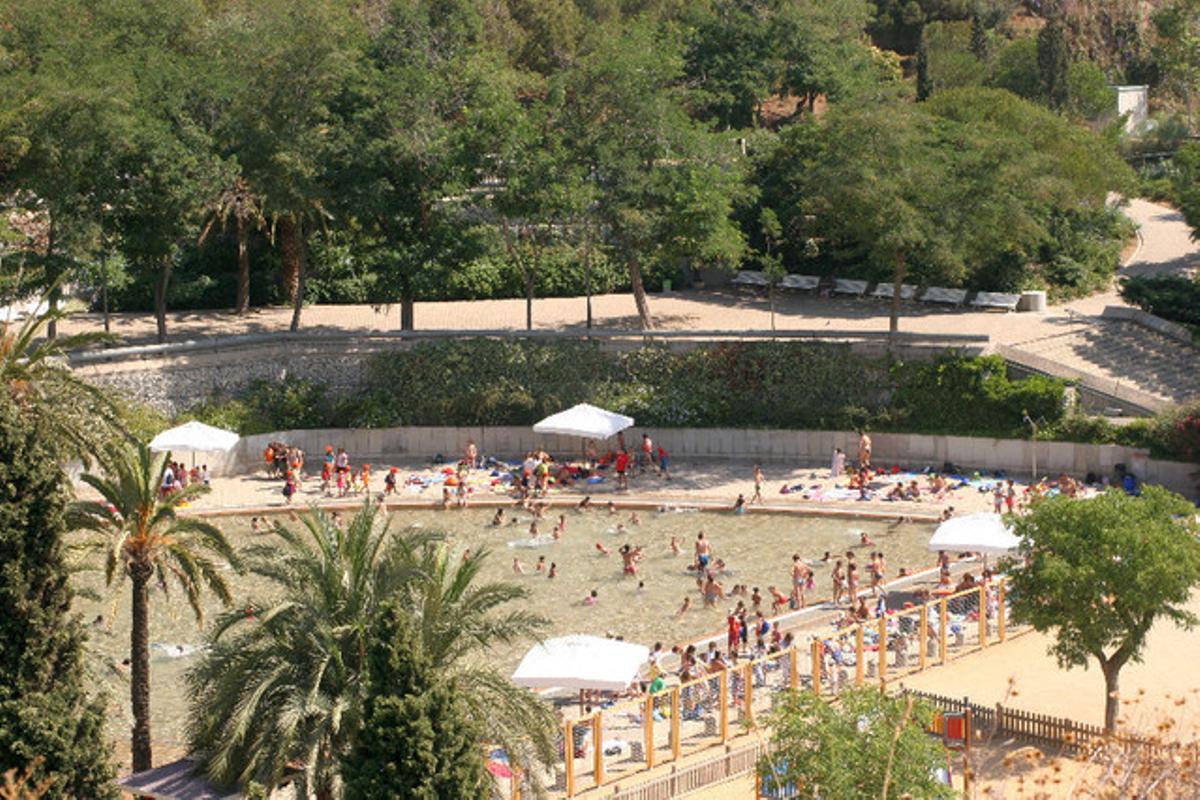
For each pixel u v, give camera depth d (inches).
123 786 1604.3
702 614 2375.7
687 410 3235.7
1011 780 1673.2
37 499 1502.2
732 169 3503.9
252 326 3538.4
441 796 1444.4
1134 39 6063.0
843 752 1466.5
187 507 2918.3
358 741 1449.3
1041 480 2972.4
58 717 1461.6
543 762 1612.9
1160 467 2893.7
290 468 3002.0
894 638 2100.1
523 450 3267.7
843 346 3223.4
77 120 3006.9
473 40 4335.6
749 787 1770.4
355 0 4288.9
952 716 1695.4
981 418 3088.1
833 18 4810.5
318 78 3245.6
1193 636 2145.7
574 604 2428.6
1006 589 2182.6
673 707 1844.2
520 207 3302.2
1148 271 3853.3
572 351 3321.9
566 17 4891.7
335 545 1646.2
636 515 2859.3
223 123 3230.8
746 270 4015.8
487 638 1616.6
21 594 1482.5
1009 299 3590.1
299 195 3196.4
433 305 3791.8
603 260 3875.5
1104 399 3048.7
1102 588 1777.8
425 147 3272.6
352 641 1576.0
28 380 1760.6
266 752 1526.8
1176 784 1081.4
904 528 2773.1
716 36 4598.9
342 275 3811.5
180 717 2044.8
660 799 1733.5
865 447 3029.0
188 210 3142.2
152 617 2399.1
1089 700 1946.4
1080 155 3895.2
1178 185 4126.5
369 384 3329.2
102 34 3331.7
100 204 3110.2
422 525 2856.8
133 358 3112.7
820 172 3255.4
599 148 3304.6
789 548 2687.0
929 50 5226.4
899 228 3132.4
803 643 2153.1
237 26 3516.2
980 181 3235.7
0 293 3058.6
